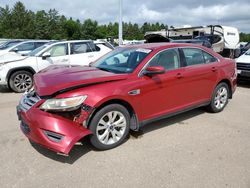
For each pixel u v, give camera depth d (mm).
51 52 8781
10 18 67625
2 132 4660
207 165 3578
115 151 3971
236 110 6102
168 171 3436
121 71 4387
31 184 3160
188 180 3242
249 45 13531
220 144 4234
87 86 3756
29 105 3799
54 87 3598
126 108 4164
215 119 5434
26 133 3777
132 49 4898
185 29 19078
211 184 3164
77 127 3578
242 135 4609
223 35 17938
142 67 4320
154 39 13453
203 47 5504
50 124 3455
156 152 3947
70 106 3529
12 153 3883
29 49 12922
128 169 3484
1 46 15625
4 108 6234
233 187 3107
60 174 3367
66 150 3383
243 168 3508
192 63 5145
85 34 91000
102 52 9711
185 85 4895
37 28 70625
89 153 3896
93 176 3328
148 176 3326
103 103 3787
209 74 5371
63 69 4570
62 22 85250
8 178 3275
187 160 3711
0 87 9055
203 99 5395
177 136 4539
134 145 4172
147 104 4328
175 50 4855
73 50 9172
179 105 4891
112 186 3133
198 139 4426
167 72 4613
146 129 4844
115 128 4066
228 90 6020
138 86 4141
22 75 8242
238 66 8891
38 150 3975
